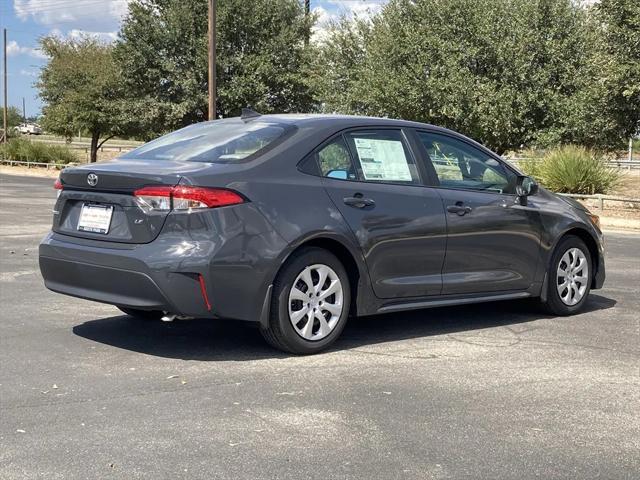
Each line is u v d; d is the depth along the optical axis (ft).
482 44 73.26
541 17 73.46
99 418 13.75
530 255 22.07
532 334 20.79
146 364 17.17
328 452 12.39
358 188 18.86
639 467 12.08
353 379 16.33
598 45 58.65
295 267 17.54
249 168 17.49
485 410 14.53
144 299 16.70
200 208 16.53
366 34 90.38
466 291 20.83
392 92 74.08
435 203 20.04
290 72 98.73
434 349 19.01
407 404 14.78
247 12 97.09
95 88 127.03
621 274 31.89
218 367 17.03
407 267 19.52
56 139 264.31
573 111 70.23
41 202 65.00
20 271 29.58
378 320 22.39
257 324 17.60
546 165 67.26
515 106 72.90
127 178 17.10
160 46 97.76
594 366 17.65
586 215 23.99
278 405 14.57
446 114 71.87
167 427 13.35
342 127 19.27
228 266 16.58
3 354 17.85
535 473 11.77
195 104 96.37
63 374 16.35
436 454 12.41
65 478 11.29
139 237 16.94
